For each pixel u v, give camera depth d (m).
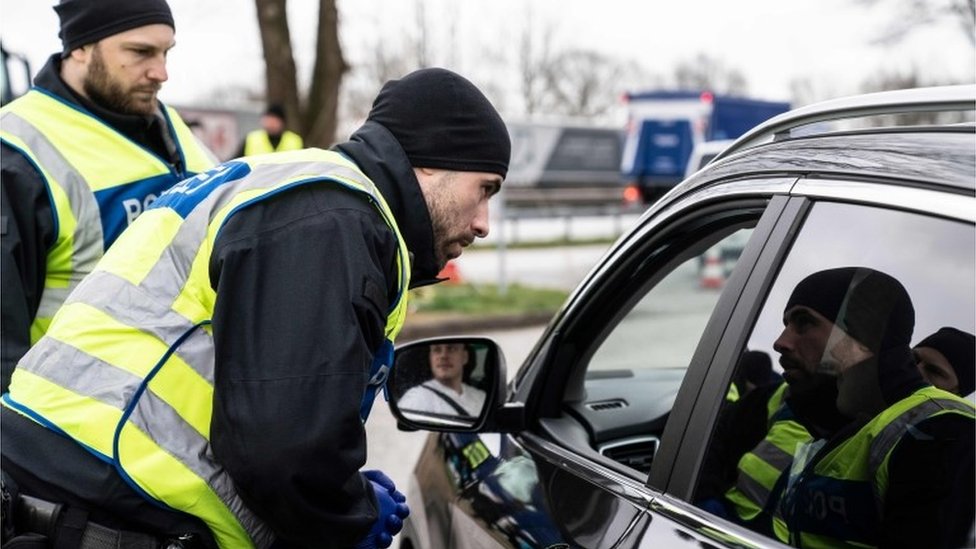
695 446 1.59
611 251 2.10
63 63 2.61
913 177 1.36
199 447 1.63
